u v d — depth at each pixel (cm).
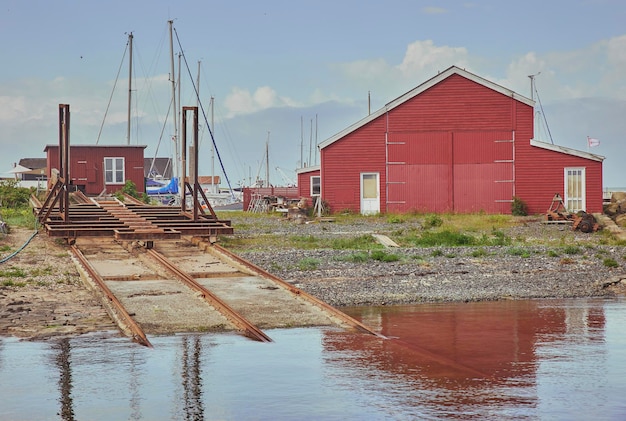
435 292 1956
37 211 3189
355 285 2038
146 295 1800
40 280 2033
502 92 4281
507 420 957
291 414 986
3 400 1053
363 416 977
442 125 4322
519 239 3100
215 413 992
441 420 959
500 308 1770
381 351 1325
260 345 1369
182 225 2862
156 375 1170
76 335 1454
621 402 1026
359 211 4375
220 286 1942
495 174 4300
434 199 4338
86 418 977
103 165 4962
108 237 2800
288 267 2302
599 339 1418
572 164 4238
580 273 2231
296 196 5822
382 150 4359
